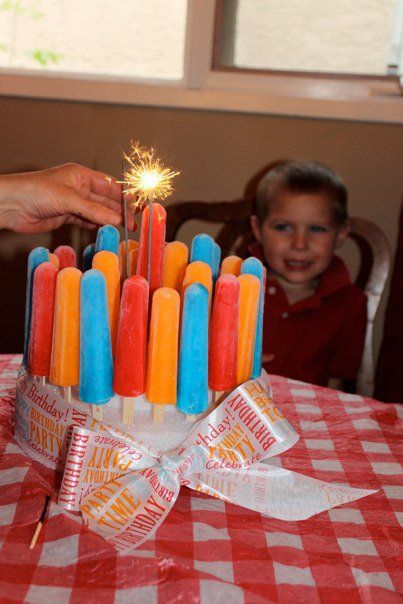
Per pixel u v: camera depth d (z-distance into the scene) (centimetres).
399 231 166
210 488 66
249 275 67
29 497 63
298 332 153
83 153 176
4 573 53
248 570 56
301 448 78
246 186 176
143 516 61
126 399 66
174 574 54
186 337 63
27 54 175
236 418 67
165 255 73
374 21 168
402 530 63
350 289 154
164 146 175
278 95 169
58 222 97
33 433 69
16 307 184
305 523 64
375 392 171
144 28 171
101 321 62
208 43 168
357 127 170
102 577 53
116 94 171
